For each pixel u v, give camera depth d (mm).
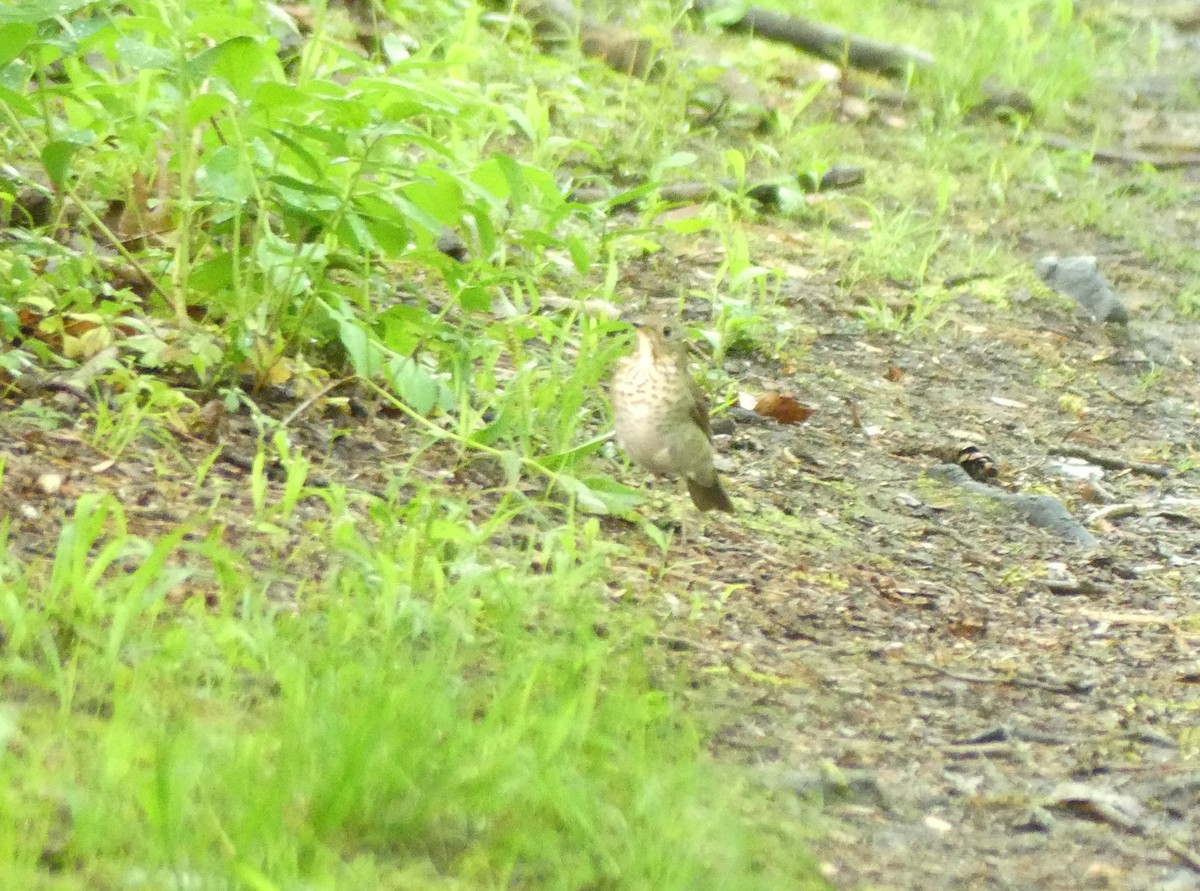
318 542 8508
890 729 7867
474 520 9609
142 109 10305
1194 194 22953
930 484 12695
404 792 5707
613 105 20609
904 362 15703
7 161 12266
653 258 16484
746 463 12453
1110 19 32344
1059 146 24047
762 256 17469
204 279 10375
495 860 5562
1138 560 11781
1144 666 9359
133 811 5332
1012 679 8820
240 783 5465
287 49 16922
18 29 9570
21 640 6488
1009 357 16344
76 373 9758
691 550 10234
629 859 5590
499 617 7852
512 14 20438
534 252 13891
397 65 10227
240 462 9555
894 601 10023
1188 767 7703
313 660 6762
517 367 10805
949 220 20172
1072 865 6547
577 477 10391
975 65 25250
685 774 6270
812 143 21219
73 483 8586
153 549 7242
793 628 9164
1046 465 13711
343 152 9633
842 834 6555
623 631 8398
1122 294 18859
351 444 10312
